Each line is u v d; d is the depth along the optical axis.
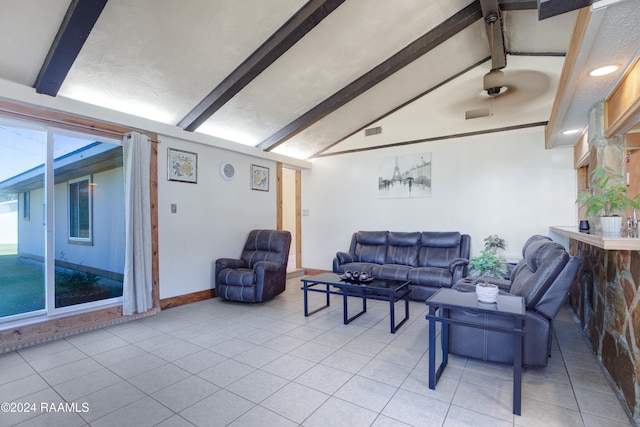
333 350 2.82
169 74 3.39
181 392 2.15
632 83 2.18
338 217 6.28
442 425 1.78
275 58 3.35
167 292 4.17
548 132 3.90
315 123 5.33
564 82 2.51
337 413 1.90
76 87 3.21
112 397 2.10
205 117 4.09
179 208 4.33
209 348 2.89
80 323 3.33
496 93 3.35
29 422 1.85
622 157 2.76
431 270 4.43
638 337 1.79
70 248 3.36
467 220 4.99
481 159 4.88
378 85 4.57
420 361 2.58
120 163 3.82
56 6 2.42
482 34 3.96
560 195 4.38
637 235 2.09
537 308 2.35
